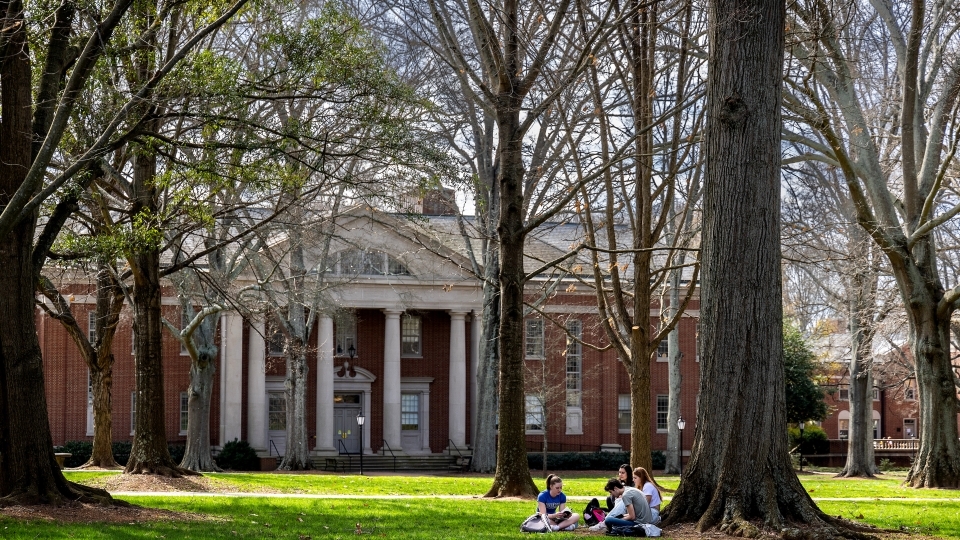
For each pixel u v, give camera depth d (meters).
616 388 64.62
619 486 18.16
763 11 17.03
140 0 20.44
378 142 23.02
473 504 24.62
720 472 16.67
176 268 30.47
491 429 50.62
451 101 39.81
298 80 21.58
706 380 17.08
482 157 43.06
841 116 36.59
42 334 56.75
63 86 21.27
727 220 16.98
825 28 23.94
